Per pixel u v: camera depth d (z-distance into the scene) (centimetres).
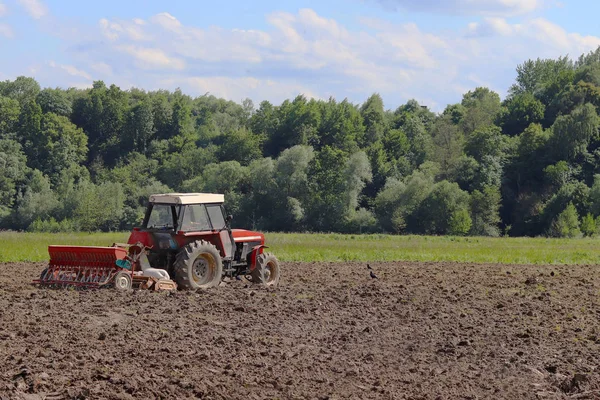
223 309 2112
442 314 2180
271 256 2709
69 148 15462
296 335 1808
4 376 1316
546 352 1702
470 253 5109
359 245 5691
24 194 13100
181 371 1414
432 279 3175
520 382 1445
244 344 1677
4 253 4062
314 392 1323
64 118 16188
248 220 12800
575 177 14388
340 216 12512
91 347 1573
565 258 4809
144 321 1891
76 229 11806
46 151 15238
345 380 1411
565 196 12788
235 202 12938
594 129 15162
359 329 1916
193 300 2227
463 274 3456
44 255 4019
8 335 1641
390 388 1363
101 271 2369
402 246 5744
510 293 2708
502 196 14325
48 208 12350
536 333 1919
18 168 13850
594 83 19262
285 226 12638
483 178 14088
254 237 2719
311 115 17950
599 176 13188
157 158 16725
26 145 15162
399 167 15600
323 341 1758
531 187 14450
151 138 18350
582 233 11381
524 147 15138
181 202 2444
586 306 2419
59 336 1667
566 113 18038
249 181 13550
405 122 19412
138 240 2498
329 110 18812
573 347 1758
